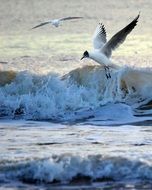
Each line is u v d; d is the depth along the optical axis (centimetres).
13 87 2200
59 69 2756
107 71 1812
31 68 2802
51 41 4138
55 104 2088
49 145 1591
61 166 1346
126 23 5541
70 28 5056
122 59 3078
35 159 1391
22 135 1733
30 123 1945
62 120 1992
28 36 4566
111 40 1788
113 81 2219
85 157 1380
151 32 4616
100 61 1802
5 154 1480
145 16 6031
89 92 2155
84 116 2023
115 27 5244
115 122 1933
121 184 1300
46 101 2089
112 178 1330
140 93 2192
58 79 2205
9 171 1346
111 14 6316
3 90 2186
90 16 6131
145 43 3891
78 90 2158
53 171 1336
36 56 3281
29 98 2100
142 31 4700
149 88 2203
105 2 7625
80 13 6600
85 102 2111
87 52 1798
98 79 2225
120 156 1399
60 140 1656
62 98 2109
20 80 2242
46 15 6625
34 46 3850
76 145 1588
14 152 1504
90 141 1639
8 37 4544
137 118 1983
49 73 2281
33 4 7888
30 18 6362
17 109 2075
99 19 5825
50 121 1977
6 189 1276
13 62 3039
